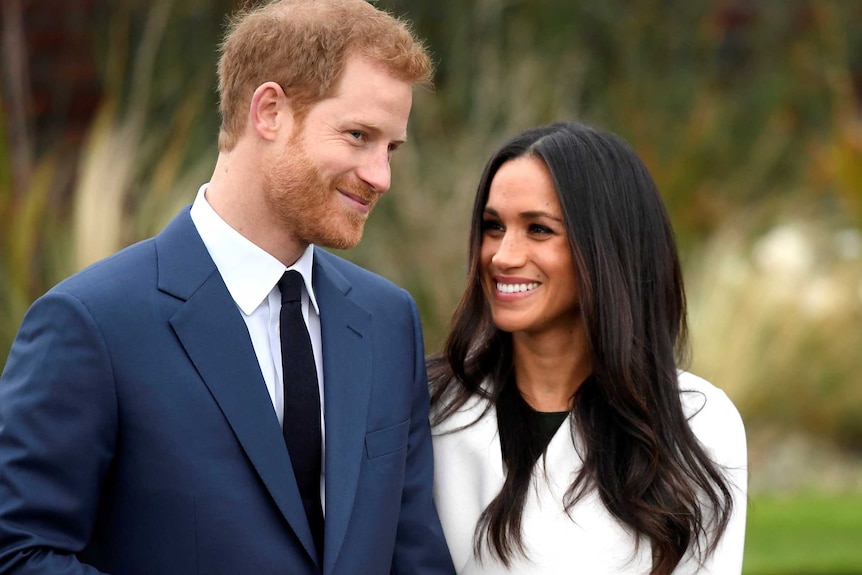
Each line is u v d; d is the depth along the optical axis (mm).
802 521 19781
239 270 8438
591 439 9352
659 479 9234
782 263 27531
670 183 28766
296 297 8594
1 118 23359
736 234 28359
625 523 9094
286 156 8234
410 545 9117
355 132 8266
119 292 8078
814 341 26484
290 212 8305
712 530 9258
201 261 8398
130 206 22500
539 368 9781
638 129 29703
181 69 28406
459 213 24844
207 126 27453
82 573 7656
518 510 9188
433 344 24188
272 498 8070
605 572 9055
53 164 25234
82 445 7777
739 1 33938
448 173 25422
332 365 8680
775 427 26484
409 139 26250
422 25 29531
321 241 8414
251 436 8070
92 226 20750
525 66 28266
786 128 32062
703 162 29953
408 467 9266
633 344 9398
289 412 8336
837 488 24000
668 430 9391
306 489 8344
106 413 7852
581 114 29922
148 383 7953
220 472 7977
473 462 9594
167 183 22172
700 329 26469
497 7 29828
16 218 21234
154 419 7914
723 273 27406
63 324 7887
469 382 9867
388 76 8344
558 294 9367
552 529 9180
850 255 27688
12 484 7695
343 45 8195
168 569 7879
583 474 9227
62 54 29000
